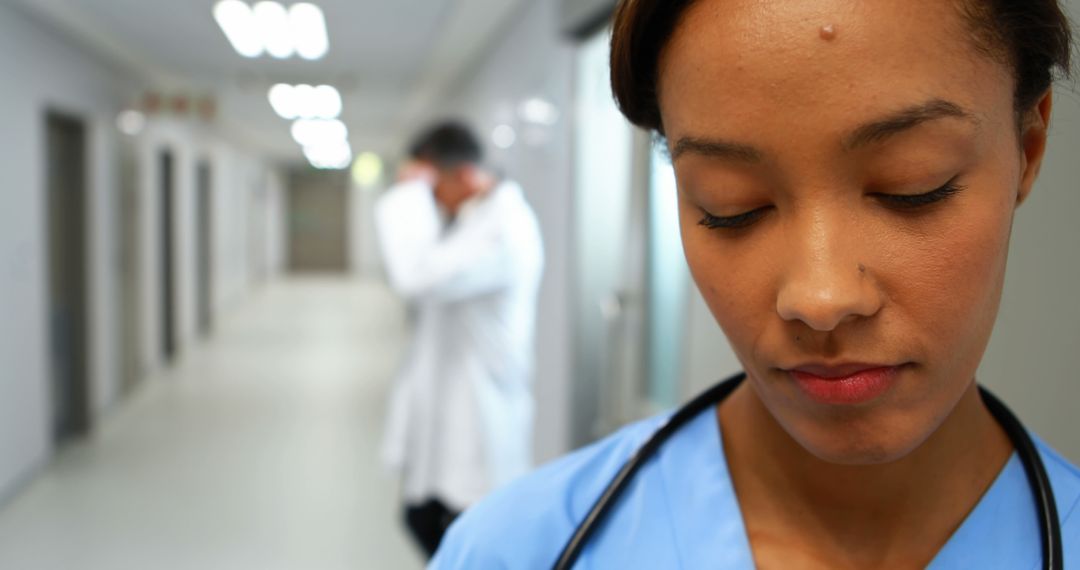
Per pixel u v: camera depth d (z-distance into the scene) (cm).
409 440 224
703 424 48
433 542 228
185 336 693
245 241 1121
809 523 41
